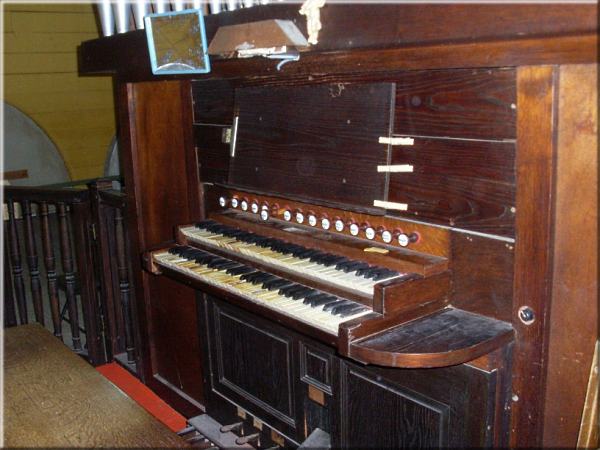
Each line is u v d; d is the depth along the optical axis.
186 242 2.37
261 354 2.37
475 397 1.64
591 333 1.49
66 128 6.95
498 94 1.53
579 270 1.48
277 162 2.10
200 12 2.08
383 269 1.79
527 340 1.59
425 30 1.52
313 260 1.93
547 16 1.31
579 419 1.55
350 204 1.87
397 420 1.88
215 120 2.41
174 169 2.64
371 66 1.68
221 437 2.52
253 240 2.17
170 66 2.26
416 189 1.75
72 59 6.66
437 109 1.67
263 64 1.98
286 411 2.32
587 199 1.43
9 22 6.19
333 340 1.61
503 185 1.56
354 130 1.85
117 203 2.99
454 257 1.72
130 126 2.68
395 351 1.50
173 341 2.90
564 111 1.43
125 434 1.76
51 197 3.16
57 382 2.06
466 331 1.60
